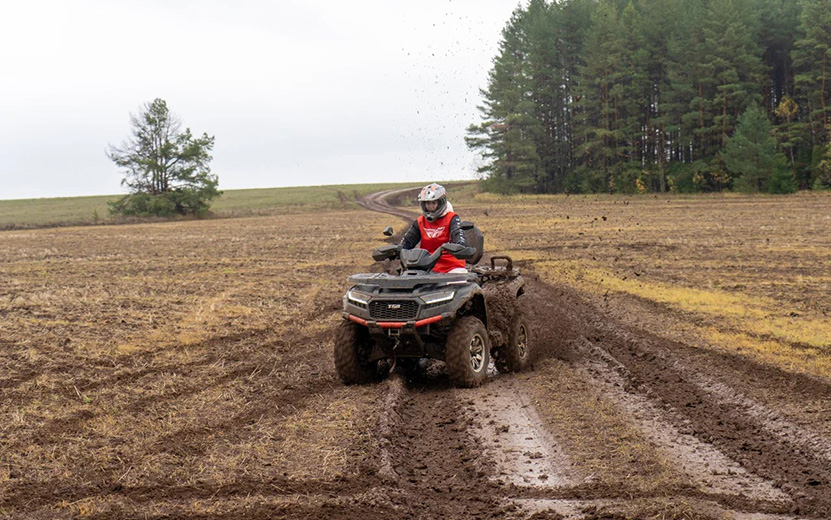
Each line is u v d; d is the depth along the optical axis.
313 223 59.84
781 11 88.56
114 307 15.39
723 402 7.80
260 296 17.27
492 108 97.50
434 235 9.27
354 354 8.69
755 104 79.88
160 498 5.39
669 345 10.59
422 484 5.67
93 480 5.76
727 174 83.62
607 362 9.93
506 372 9.47
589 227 42.16
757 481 5.59
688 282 18.25
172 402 8.02
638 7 99.25
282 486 5.59
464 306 8.98
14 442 6.64
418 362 10.02
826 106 79.00
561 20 96.94
